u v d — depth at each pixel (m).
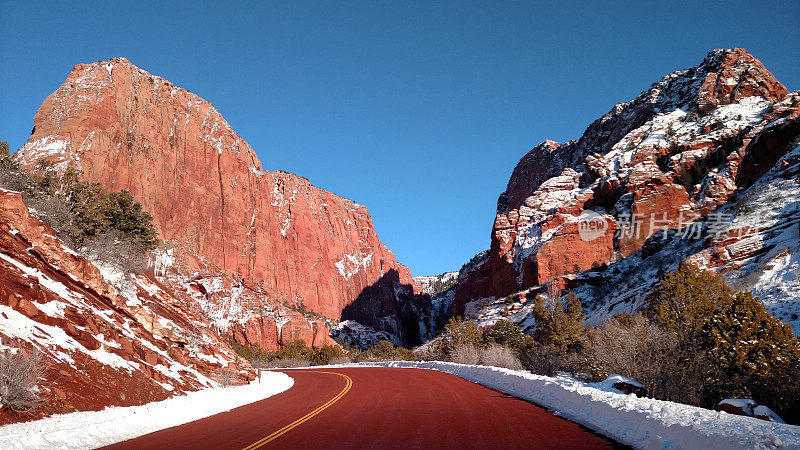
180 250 103.25
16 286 12.56
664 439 7.91
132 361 14.88
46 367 10.52
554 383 15.77
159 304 21.59
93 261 18.42
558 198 130.50
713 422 7.72
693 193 92.69
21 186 19.09
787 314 32.78
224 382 20.00
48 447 7.82
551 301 43.88
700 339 20.66
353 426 10.77
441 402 15.45
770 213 54.47
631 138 133.75
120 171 95.50
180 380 16.73
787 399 16.22
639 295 60.22
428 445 8.48
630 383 15.16
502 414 12.47
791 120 70.31
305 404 15.77
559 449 8.04
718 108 120.12
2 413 8.55
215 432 10.26
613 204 112.25
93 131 91.75
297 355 75.25
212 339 24.23
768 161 73.31
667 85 157.88
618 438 8.99
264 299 112.50
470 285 148.12
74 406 10.27
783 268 40.44
